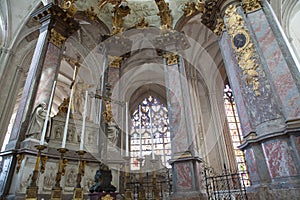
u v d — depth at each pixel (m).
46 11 7.48
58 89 15.69
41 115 5.88
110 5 11.53
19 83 10.90
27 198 2.67
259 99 4.79
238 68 5.57
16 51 11.02
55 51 7.27
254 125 4.77
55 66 7.05
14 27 11.05
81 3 10.01
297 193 3.61
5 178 4.91
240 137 12.70
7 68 10.46
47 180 5.34
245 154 4.90
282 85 4.54
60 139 6.12
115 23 10.34
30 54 11.66
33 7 10.95
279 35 5.11
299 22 10.90
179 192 6.32
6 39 10.80
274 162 4.12
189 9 9.95
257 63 5.12
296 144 3.89
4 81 10.22
